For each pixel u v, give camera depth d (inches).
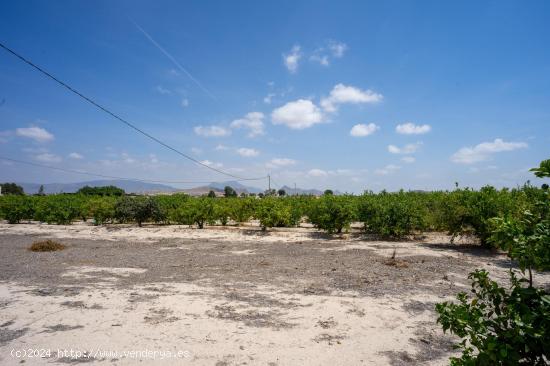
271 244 598.5
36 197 1068.5
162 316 246.2
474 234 543.8
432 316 248.2
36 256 486.6
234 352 193.6
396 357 189.8
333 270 389.7
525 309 89.1
